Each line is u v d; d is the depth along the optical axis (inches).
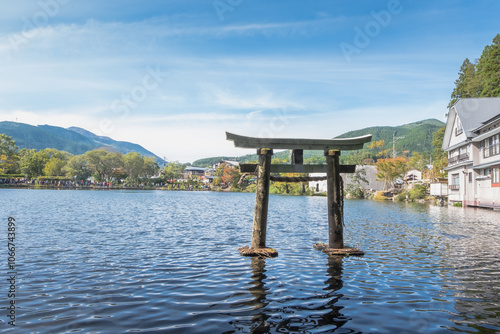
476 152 1461.6
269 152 398.9
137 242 513.0
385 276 315.6
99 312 222.1
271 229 693.9
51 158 4970.5
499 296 259.9
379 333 192.5
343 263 368.5
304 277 310.7
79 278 307.1
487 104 1569.9
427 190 2272.4
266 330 195.8
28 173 4785.9
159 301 244.5
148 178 5590.6
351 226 743.7
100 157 4731.8
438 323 206.7
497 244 503.2
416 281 299.6
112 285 284.8
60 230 633.6
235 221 859.4
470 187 1513.3
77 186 4448.8
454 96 2522.1
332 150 409.1
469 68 2436.0
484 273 328.8
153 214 1047.0
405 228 705.6
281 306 235.3
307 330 196.2
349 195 2962.6
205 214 1082.1
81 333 189.0
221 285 285.1
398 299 251.4
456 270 340.2
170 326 199.9
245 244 503.2
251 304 239.0
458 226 743.1
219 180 5511.8
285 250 448.8
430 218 940.0
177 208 1362.0
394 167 2790.4
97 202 1630.2
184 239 547.8
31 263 366.9
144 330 194.1
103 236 569.3
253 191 4616.1
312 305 237.8
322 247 446.9
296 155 412.5
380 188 3144.7
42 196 2096.5
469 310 229.3
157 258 396.5
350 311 226.4
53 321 206.1
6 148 4667.8
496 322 209.0
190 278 307.1
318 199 2516.0
